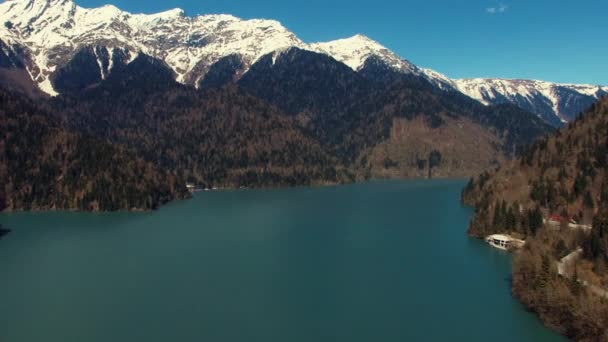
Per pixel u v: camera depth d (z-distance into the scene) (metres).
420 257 187.75
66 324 131.62
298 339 122.69
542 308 129.00
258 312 138.38
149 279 165.50
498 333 123.81
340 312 137.88
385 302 144.12
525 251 158.50
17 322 132.75
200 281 163.12
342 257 189.38
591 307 114.19
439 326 128.25
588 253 145.75
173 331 127.44
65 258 191.75
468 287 155.00
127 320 133.75
